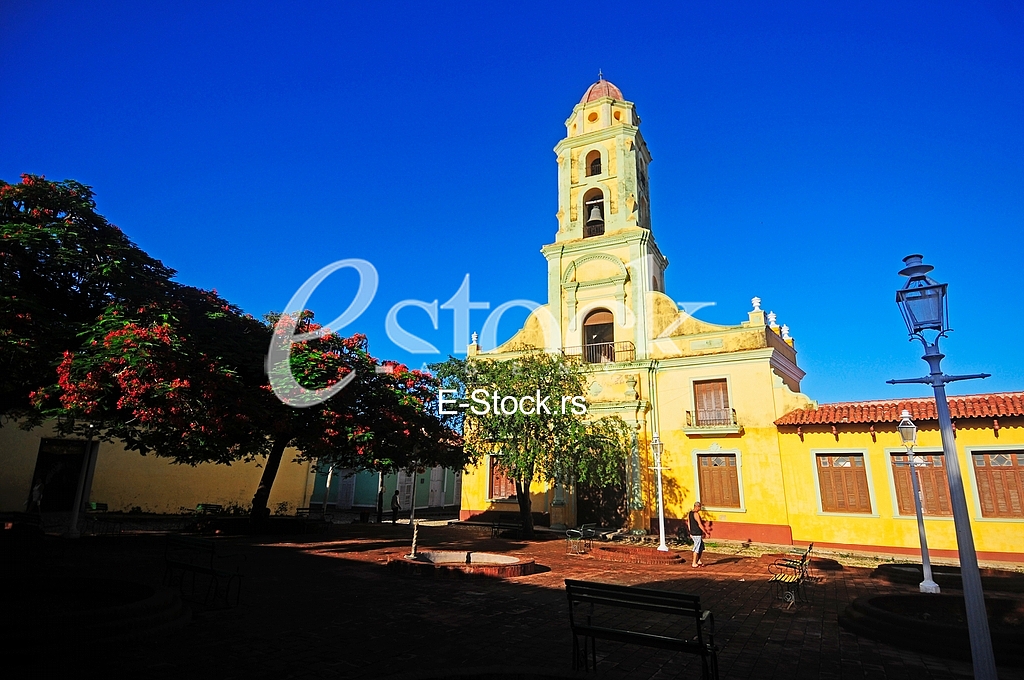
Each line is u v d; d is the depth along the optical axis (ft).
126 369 37.29
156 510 81.87
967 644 22.90
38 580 26.35
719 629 27.43
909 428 40.11
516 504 82.43
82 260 42.83
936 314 17.69
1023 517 55.11
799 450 67.15
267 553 47.21
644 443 75.41
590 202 90.89
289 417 49.90
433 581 37.14
